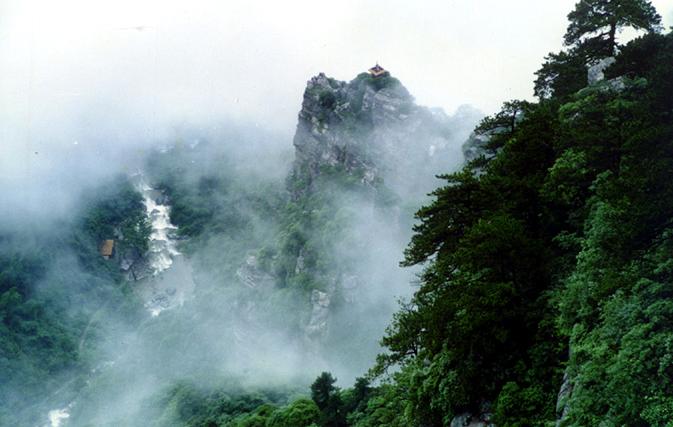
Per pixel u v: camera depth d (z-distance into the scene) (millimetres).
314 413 85812
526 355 29469
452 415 31062
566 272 30266
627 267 24422
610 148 33375
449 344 30719
